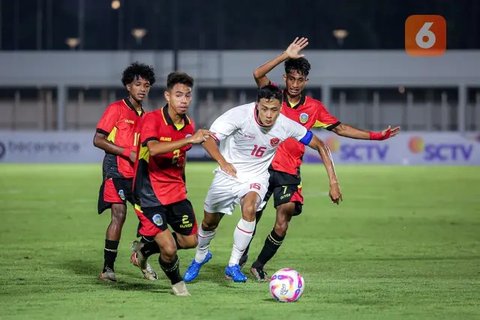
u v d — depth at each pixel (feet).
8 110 484.33
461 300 79.92
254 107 86.22
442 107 477.36
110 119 94.99
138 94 95.86
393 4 478.18
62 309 74.90
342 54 472.03
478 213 180.24
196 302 78.48
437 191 237.25
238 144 87.35
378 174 310.04
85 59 477.36
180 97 79.97
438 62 467.52
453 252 122.21
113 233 92.58
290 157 93.66
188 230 84.89
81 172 318.45
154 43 485.15
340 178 288.10
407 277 97.40
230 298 80.69
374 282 92.32
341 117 481.87
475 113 473.26
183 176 83.71
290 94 94.84
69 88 485.15
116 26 485.15
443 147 386.11
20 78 478.59
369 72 471.21
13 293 84.12
